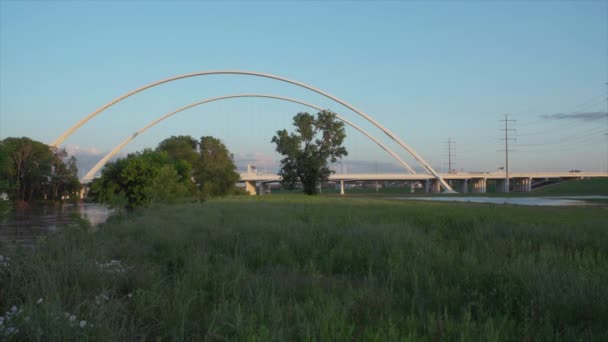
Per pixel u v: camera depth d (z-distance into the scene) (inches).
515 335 198.7
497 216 821.9
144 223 706.8
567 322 215.8
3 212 660.7
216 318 206.7
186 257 364.2
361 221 716.0
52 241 398.9
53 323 189.0
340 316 203.2
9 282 255.8
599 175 7770.7
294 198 2452.0
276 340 178.2
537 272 269.7
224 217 843.4
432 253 377.7
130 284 285.0
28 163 3292.3
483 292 267.9
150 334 206.2
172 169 1795.0
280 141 2957.7
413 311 232.8
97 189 2226.9
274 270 326.3
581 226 605.6
